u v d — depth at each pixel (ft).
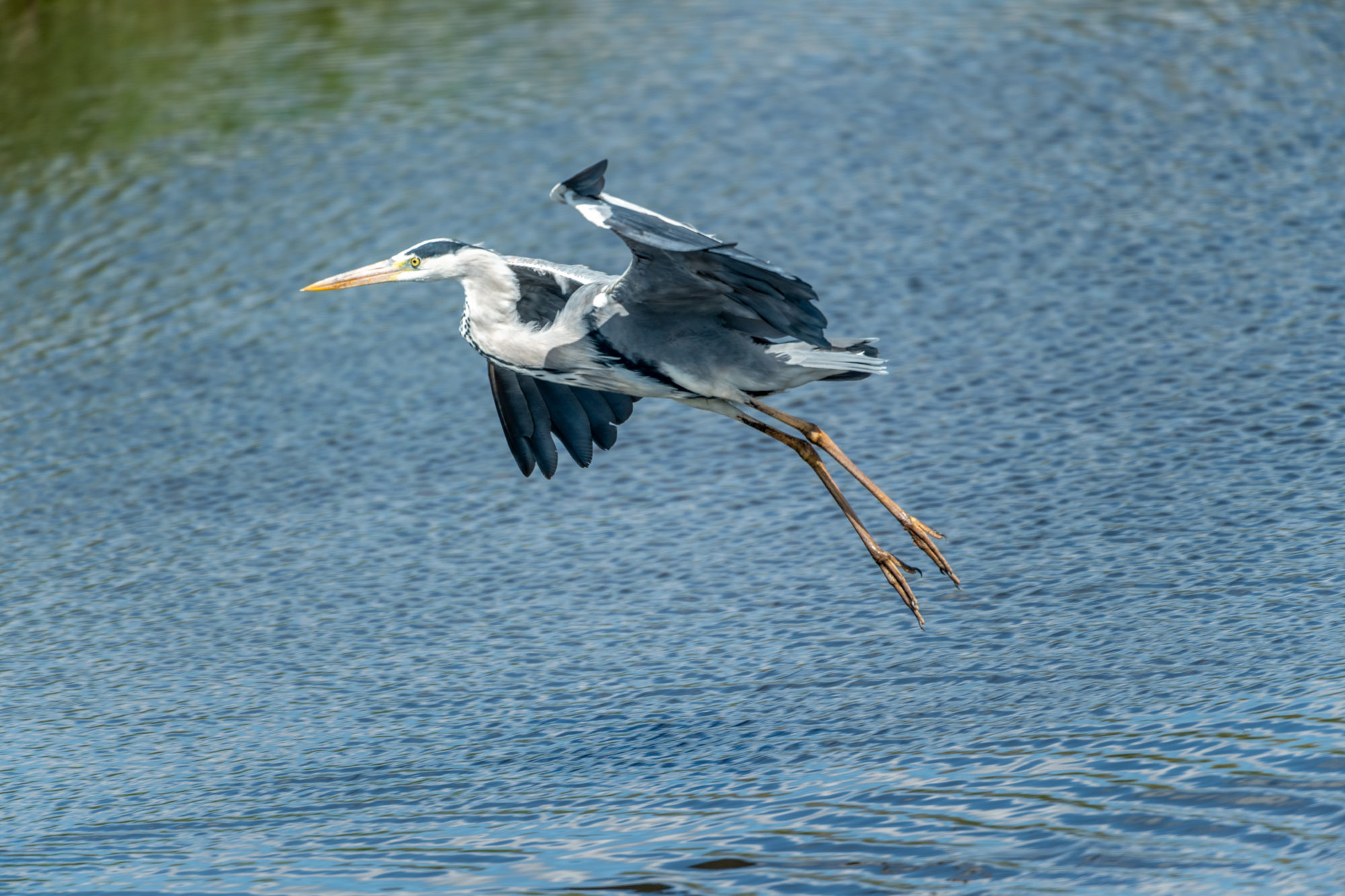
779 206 73.87
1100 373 57.06
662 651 43.70
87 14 109.81
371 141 84.23
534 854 33.24
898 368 59.88
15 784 39.47
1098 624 41.16
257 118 88.74
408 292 71.87
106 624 48.78
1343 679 35.60
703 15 103.09
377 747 40.09
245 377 65.00
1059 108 82.17
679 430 58.49
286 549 52.65
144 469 59.00
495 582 49.06
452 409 61.57
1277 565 42.47
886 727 37.50
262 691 43.91
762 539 49.80
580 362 32.76
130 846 35.53
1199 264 64.44
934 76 88.07
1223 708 35.35
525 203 75.41
